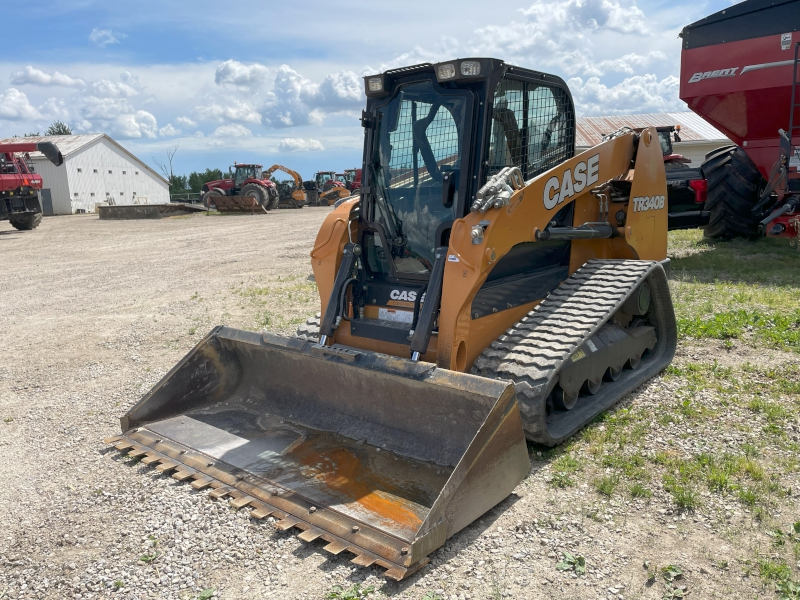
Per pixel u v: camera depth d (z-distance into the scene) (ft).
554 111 16.38
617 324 17.57
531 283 15.89
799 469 12.38
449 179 14.02
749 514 11.06
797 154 31.53
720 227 37.45
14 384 20.07
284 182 115.96
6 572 10.46
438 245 14.24
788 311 22.93
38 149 62.03
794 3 30.30
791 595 9.00
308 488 12.14
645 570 9.76
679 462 12.79
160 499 12.34
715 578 9.53
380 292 15.30
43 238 67.15
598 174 17.08
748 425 14.38
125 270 42.96
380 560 9.95
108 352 23.17
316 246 15.89
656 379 17.48
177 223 81.56
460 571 9.93
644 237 19.66
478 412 12.34
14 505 12.50
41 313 30.45
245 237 61.57
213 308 29.37
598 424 14.69
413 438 13.46
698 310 23.62
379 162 15.46
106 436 15.57
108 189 137.39
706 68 33.94
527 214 14.29
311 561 10.36
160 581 10.02
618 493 11.91
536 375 12.87
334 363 13.82
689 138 83.30
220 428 14.98
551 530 10.87
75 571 10.38
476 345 13.99
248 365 16.53
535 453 13.52
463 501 10.56
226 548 10.76
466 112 13.74
